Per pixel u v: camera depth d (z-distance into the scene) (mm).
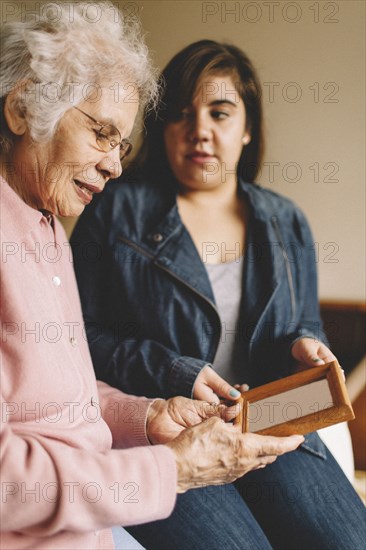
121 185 1469
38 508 769
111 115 908
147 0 2264
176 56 1406
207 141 1372
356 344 2035
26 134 897
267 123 2227
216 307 1352
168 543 1086
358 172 2168
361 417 1791
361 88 2123
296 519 1187
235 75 1384
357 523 1170
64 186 938
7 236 855
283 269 1443
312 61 2158
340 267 2223
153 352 1331
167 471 840
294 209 1550
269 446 912
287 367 1378
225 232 1454
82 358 1010
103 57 890
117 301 1415
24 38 860
